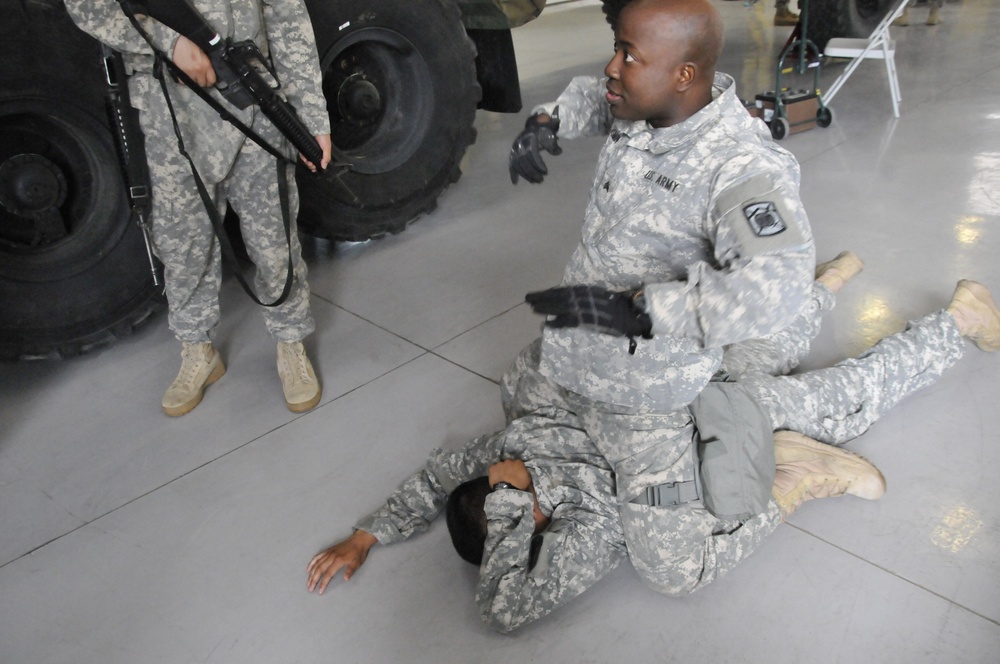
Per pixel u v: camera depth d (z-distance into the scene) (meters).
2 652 1.77
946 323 2.20
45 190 2.54
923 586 1.74
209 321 2.54
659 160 1.48
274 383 2.69
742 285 1.26
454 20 3.42
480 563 1.80
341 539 2.02
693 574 1.70
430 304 3.10
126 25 1.97
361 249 3.62
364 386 2.63
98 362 2.88
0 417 2.59
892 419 2.25
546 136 1.78
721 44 1.39
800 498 1.88
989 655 1.57
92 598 1.90
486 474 1.95
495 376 2.62
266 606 1.84
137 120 2.15
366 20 3.12
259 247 2.39
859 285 2.90
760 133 1.50
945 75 5.45
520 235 3.61
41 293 2.63
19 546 2.07
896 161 4.00
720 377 1.87
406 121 3.44
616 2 4.06
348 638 1.75
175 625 1.81
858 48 4.57
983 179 3.68
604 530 1.76
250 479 2.25
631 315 1.31
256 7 2.11
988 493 1.97
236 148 2.22
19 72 2.38
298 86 2.22
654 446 1.70
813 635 1.65
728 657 1.62
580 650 1.67
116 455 2.39
